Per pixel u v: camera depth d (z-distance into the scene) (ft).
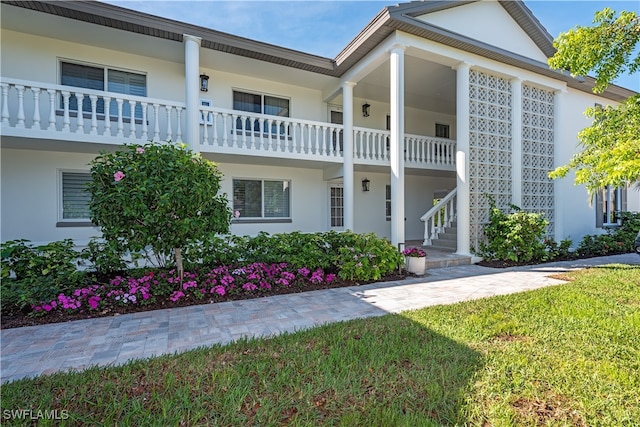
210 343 11.30
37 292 14.42
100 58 24.57
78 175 24.49
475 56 27.14
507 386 8.26
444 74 30.07
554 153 33.01
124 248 16.38
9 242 16.39
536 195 31.60
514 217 26.63
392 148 24.95
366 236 23.06
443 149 35.29
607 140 19.49
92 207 15.30
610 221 39.83
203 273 18.65
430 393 7.94
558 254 30.40
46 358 10.16
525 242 26.84
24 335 12.05
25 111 22.08
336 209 35.53
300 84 32.09
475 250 27.91
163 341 11.50
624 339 11.08
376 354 10.05
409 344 10.78
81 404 7.61
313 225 33.94
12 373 9.20
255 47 24.89
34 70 22.70
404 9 22.58
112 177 15.43
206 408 7.44
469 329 12.10
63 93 20.13
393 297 17.19
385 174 38.37
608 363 9.37
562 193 33.88
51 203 23.38
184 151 17.17
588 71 19.04
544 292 17.43
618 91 37.70
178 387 8.27
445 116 42.45
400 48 23.75
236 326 13.00
